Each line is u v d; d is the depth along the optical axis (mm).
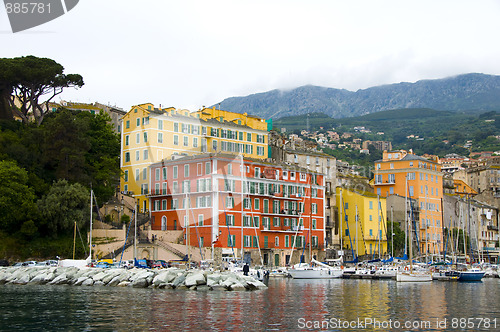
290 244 122938
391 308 54250
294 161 143125
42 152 105438
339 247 142250
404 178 169125
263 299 58594
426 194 170375
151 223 99188
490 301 63594
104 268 83938
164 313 46469
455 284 97500
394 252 150250
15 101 139625
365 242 141625
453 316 49156
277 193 119000
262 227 115125
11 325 40656
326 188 146500
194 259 95750
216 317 44594
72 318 43719
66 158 104312
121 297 58312
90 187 104875
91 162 113438
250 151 125812
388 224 151125
